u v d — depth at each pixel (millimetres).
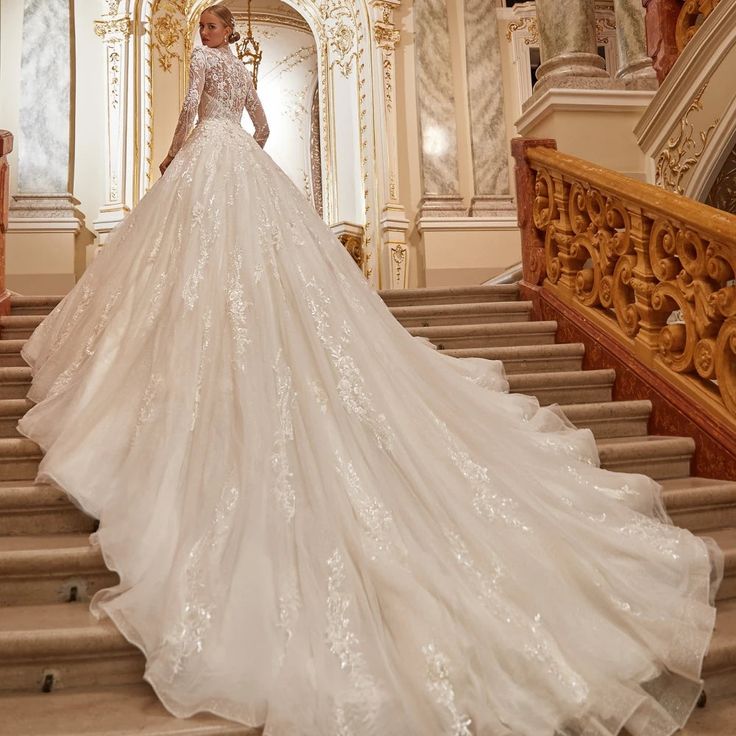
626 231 4141
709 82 4992
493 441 2906
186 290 3025
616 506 2771
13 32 9859
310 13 11438
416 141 10695
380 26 10641
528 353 4508
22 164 9562
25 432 3094
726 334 3371
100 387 2918
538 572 2258
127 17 9969
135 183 9898
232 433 2557
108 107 9906
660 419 3873
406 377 2990
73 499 2641
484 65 10852
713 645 2273
